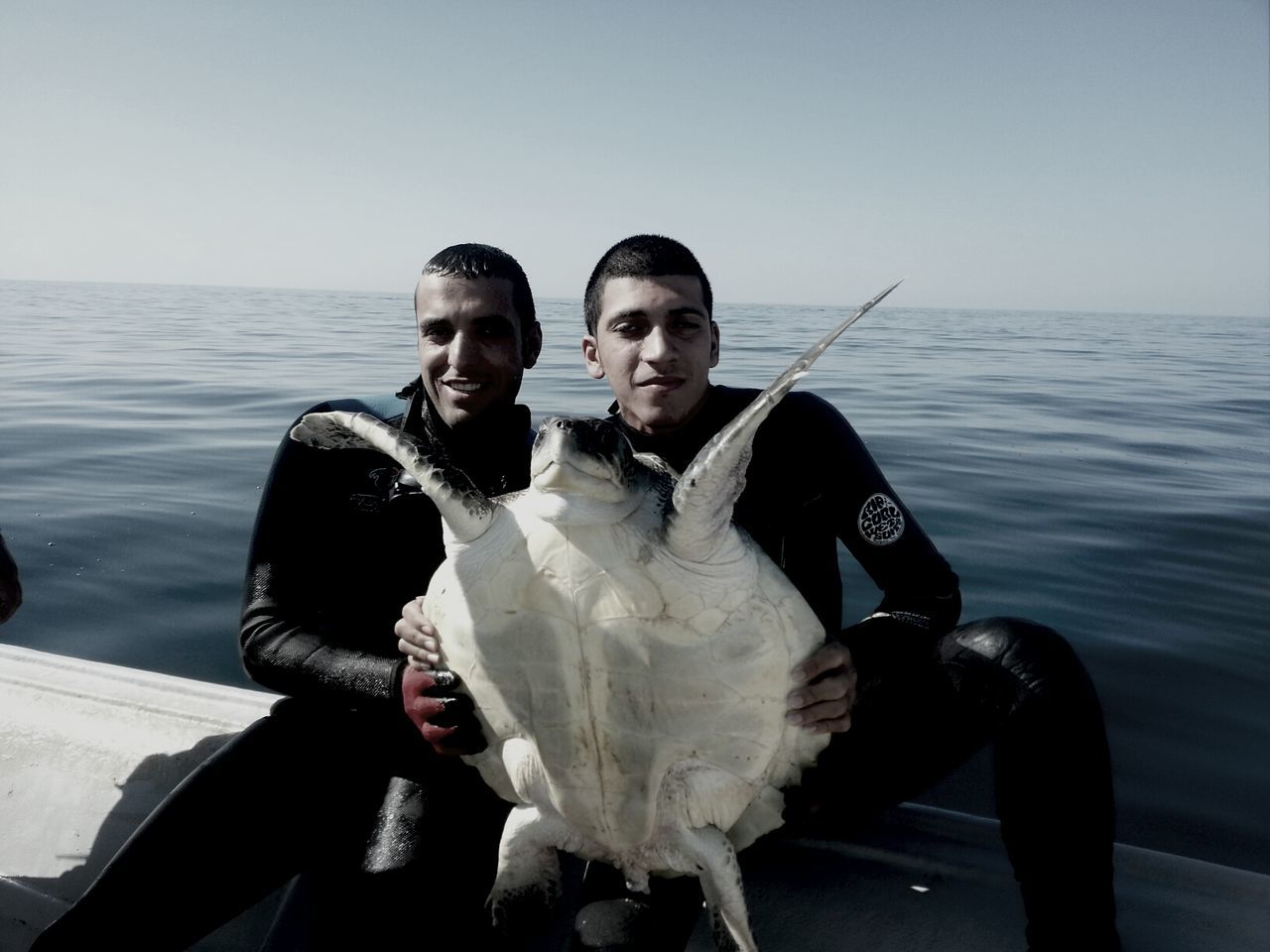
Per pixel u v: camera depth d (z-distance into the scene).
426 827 2.02
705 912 2.17
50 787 2.55
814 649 1.85
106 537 5.64
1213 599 4.94
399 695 2.00
